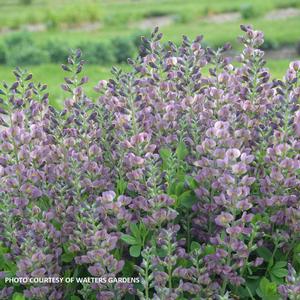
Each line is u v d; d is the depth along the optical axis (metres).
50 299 3.11
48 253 3.21
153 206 3.12
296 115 3.55
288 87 3.57
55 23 30.31
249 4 30.72
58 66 17.88
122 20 31.08
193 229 3.40
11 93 3.73
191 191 3.42
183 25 28.77
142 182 3.32
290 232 3.31
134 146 3.45
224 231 3.13
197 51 4.02
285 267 3.32
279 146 3.27
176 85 3.87
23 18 31.78
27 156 3.45
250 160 3.11
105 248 2.98
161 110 3.86
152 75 4.00
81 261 3.15
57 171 3.43
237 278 3.05
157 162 3.25
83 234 3.08
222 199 3.01
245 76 3.82
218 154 3.22
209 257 3.05
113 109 3.84
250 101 3.81
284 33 23.20
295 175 3.34
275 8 32.47
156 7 34.75
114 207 3.12
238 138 3.47
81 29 29.88
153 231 3.24
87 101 3.88
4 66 20.30
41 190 3.47
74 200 3.27
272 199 3.22
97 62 20.05
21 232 3.20
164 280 2.95
